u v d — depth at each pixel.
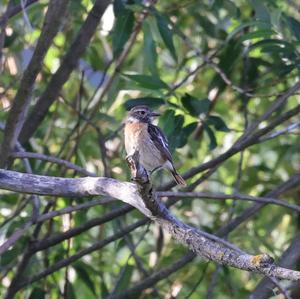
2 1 14.27
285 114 11.41
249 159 15.47
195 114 11.39
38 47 9.70
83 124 14.21
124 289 12.42
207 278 13.58
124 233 11.93
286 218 14.73
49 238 11.94
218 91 13.20
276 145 14.44
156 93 11.23
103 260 14.30
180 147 11.17
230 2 12.94
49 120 13.98
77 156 13.07
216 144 11.37
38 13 13.06
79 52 11.63
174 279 13.66
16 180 9.13
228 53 12.55
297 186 12.96
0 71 11.34
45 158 10.88
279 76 12.28
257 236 13.61
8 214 13.82
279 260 11.48
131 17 11.39
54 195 9.09
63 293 12.65
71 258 11.93
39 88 13.74
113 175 14.02
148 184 7.63
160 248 13.52
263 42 11.29
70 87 14.96
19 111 10.18
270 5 12.19
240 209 14.08
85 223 11.69
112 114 15.07
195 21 14.34
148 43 11.73
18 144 11.34
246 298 13.11
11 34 13.26
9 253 12.60
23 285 12.00
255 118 14.57
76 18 13.57
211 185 14.77
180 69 13.84
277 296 10.55
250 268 7.36
